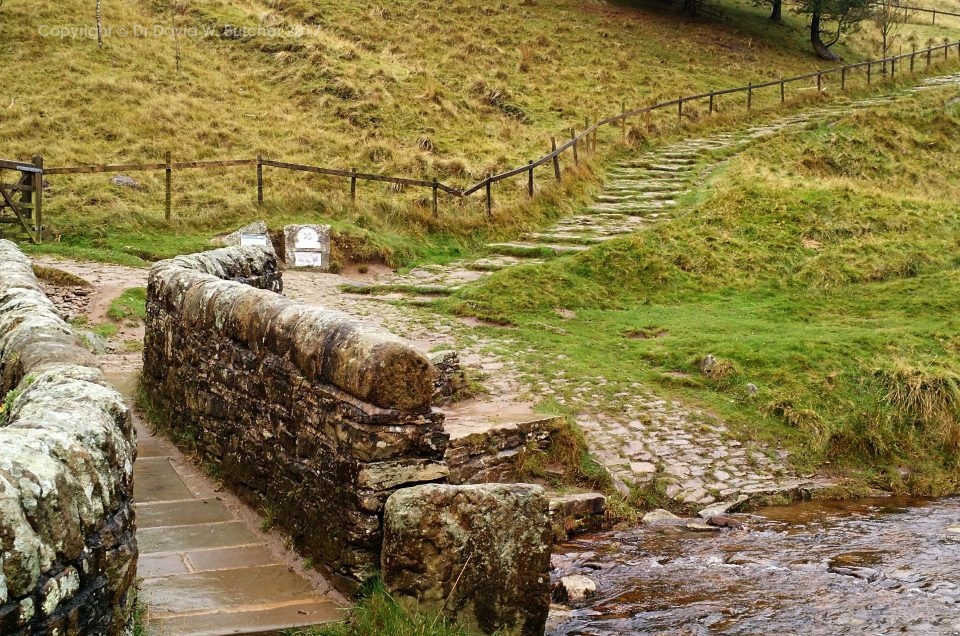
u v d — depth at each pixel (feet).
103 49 83.25
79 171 52.95
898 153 82.58
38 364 13.96
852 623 17.97
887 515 26.91
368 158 70.13
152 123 70.33
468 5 120.88
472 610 15.01
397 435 15.55
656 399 32.94
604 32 118.42
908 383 33.65
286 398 18.29
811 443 31.04
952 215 57.62
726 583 20.44
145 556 17.16
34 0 89.04
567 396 32.45
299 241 52.39
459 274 51.42
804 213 56.39
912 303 44.01
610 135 81.76
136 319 39.32
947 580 20.61
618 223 59.06
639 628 17.76
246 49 91.97
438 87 87.30
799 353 36.04
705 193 62.95
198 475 22.12
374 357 15.52
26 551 9.05
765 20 134.41
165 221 55.36
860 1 117.50
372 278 51.52
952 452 31.65
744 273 49.85
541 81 97.76
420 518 14.80
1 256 26.12
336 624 14.46
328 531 16.34
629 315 44.21
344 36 100.78
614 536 24.45
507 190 65.10
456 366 31.81
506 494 15.30
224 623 14.37
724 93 96.37
